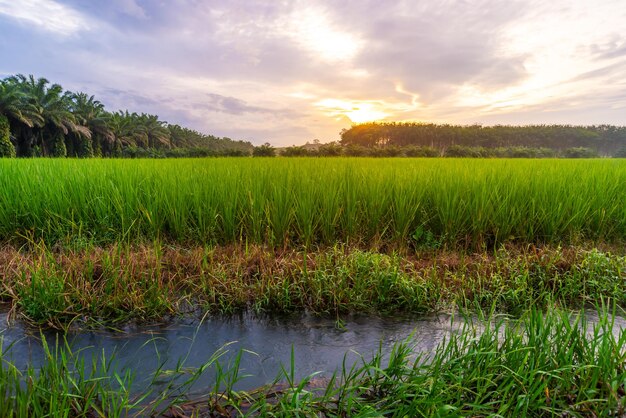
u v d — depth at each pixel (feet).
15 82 150.20
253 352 8.21
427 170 25.05
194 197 16.25
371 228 16.11
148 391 6.93
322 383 7.28
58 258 12.89
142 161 36.68
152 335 9.36
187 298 11.06
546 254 13.69
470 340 7.27
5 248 14.56
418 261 13.82
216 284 11.39
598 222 17.01
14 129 142.20
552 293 10.92
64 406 5.56
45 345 6.54
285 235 15.05
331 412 6.07
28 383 5.63
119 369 7.73
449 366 6.64
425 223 16.34
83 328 9.54
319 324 10.08
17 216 15.39
